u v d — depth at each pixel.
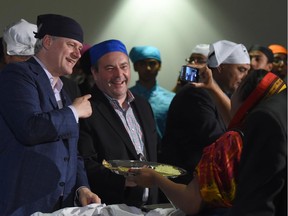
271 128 1.64
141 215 2.18
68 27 2.38
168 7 5.12
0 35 4.88
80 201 2.38
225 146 1.84
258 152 1.64
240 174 1.68
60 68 2.38
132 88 4.37
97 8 5.06
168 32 5.12
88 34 5.05
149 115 2.91
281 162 1.61
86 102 2.36
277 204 1.65
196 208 1.91
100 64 2.79
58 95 2.47
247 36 5.12
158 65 4.34
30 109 2.23
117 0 5.09
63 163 2.33
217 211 1.91
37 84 2.32
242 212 1.62
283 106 1.71
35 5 4.94
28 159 2.26
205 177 1.86
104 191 2.62
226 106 2.88
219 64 3.08
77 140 2.44
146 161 2.56
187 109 3.05
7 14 4.89
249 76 1.84
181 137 3.08
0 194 2.26
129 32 5.11
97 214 2.17
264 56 3.88
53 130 2.22
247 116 1.78
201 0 5.14
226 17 5.13
